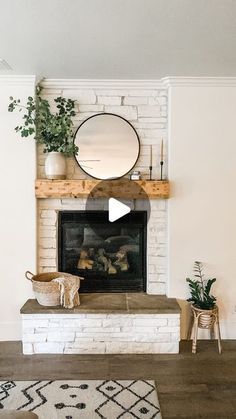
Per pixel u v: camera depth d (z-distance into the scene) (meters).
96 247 3.51
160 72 3.01
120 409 2.24
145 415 2.18
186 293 3.29
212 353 3.04
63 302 2.98
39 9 1.95
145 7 1.92
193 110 3.19
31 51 2.54
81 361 2.87
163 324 3.01
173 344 3.02
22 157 3.18
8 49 2.50
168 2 1.87
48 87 3.28
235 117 3.20
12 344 3.18
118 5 1.90
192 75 3.07
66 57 2.66
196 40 2.35
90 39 2.33
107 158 3.35
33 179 3.20
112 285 3.46
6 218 3.21
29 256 3.24
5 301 3.24
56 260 3.40
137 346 3.02
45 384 2.51
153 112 3.35
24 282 3.25
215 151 3.21
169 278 3.29
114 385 2.51
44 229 3.38
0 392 2.40
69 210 3.39
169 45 2.43
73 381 2.55
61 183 3.17
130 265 3.48
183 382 2.57
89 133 3.33
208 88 3.18
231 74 3.04
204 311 3.01
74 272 3.45
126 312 2.97
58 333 2.98
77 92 3.32
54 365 2.79
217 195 3.24
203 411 2.24
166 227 3.35
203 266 3.28
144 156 3.38
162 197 3.21
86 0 1.85
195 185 3.24
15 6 1.91
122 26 2.15
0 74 3.04
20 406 2.25
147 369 2.75
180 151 3.22
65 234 3.42
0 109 3.13
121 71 2.99
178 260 3.28
